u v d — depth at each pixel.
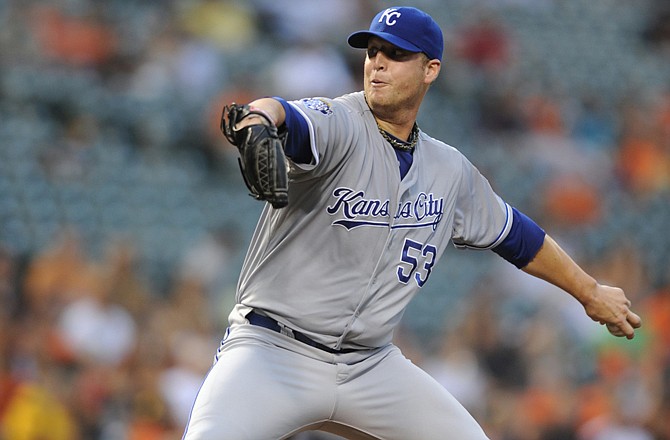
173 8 44.38
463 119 47.31
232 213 38.78
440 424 12.96
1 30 39.59
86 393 26.12
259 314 12.45
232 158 40.19
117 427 25.62
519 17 55.56
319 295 12.20
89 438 25.67
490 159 45.16
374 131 12.27
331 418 12.70
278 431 12.05
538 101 50.19
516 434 29.67
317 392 12.35
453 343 32.09
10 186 35.31
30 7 40.78
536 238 13.80
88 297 28.59
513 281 37.97
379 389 12.79
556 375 31.75
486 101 48.59
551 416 30.28
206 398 11.85
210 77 42.00
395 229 12.33
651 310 38.50
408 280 12.65
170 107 40.41
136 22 42.88
